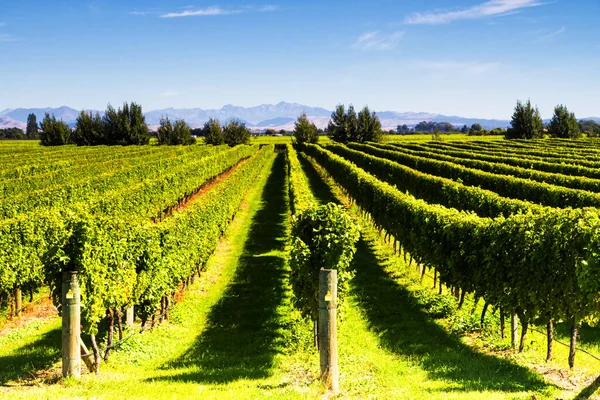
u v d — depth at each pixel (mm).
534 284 11234
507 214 21781
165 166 51750
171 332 14531
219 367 11617
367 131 118688
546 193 27000
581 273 9672
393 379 10336
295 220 13227
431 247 16750
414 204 19562
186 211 19172
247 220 34688
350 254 12625
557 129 128500
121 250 11805
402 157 59906
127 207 26984
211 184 56125
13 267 15562
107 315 11664
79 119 115562
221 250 26000
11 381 10031
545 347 12422
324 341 9445
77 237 10172
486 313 15109
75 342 9742
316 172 68500
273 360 12023
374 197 27297
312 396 8883
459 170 40312
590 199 23594
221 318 16000
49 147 104125
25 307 16656
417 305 16328
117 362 11664
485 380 9984
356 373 10781
